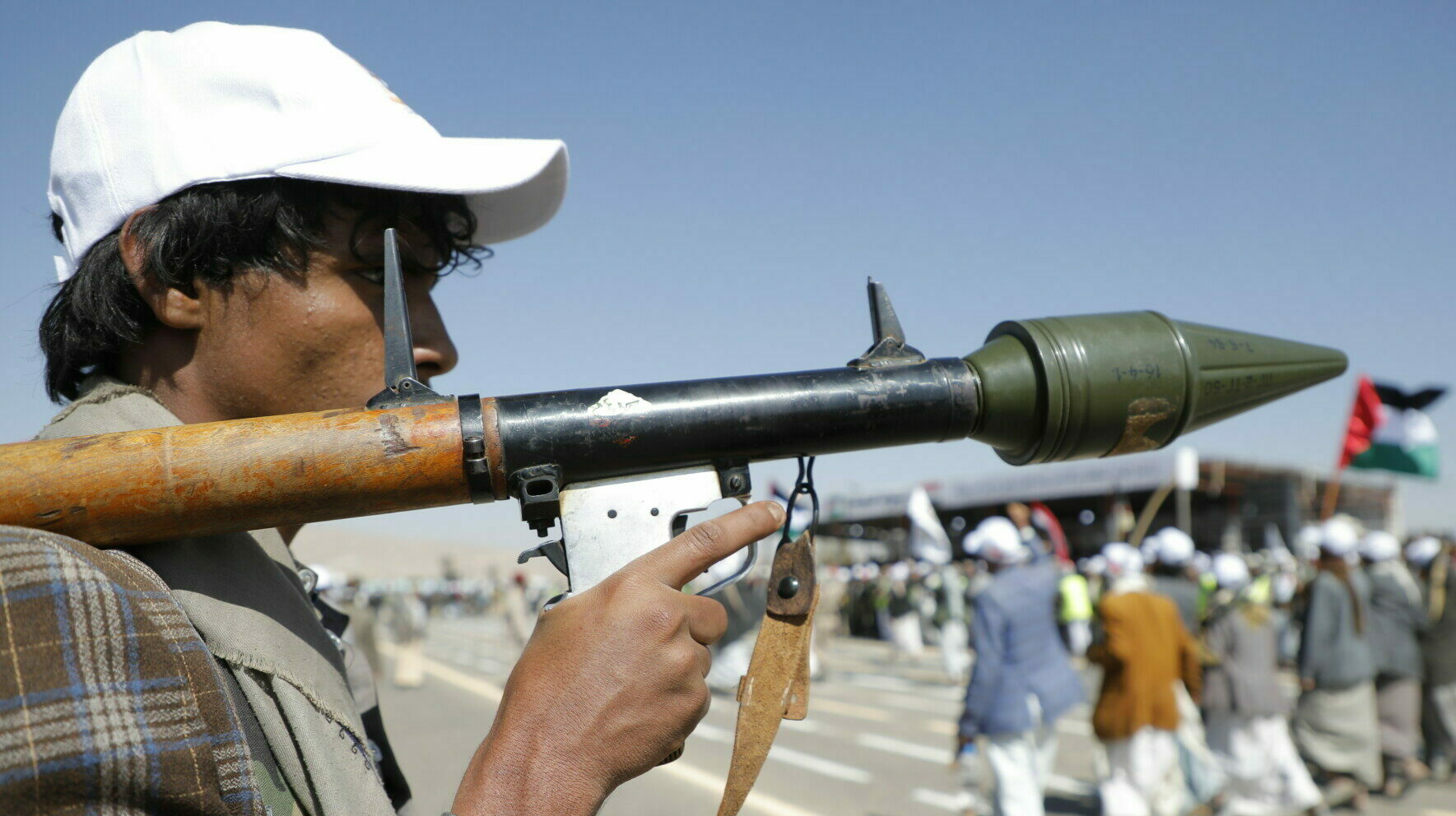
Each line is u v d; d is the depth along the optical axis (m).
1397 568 7.81
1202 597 10.53
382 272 1.13
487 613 68.00
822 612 20.03
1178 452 18.12
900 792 7.51
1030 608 5.45
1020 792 5.41
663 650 0.87
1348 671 7.04
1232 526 27.20
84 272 1.08
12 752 0.66
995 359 1.11
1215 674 6.68
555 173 1.41
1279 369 1.25
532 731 0.85
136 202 1.04
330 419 0.93
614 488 1.00
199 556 0.95
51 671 0.69
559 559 1.01
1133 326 1.17
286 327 1.08
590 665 0.86
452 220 1.25
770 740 1.05
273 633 0.96
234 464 0.88
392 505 0.95
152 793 0.71
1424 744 8.23
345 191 1.10
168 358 1.11
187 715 0.76
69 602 0.71
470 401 0.98
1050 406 1.11
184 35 1.09
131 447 0.87
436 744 9.88
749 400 1.02
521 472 0.96
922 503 14.07
